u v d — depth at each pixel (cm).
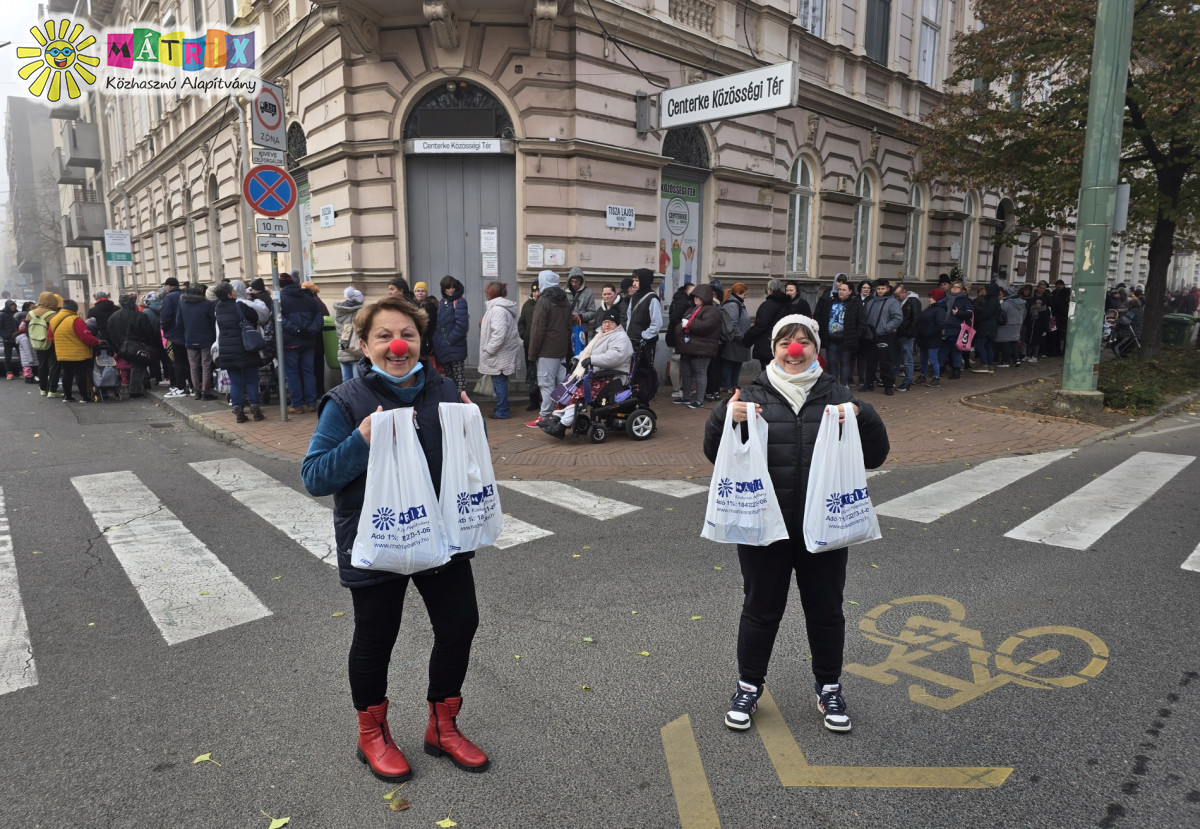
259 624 401
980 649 371
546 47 1027
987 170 1402
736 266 1372
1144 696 326
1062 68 1308
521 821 251
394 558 246
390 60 1051
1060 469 734
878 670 352
